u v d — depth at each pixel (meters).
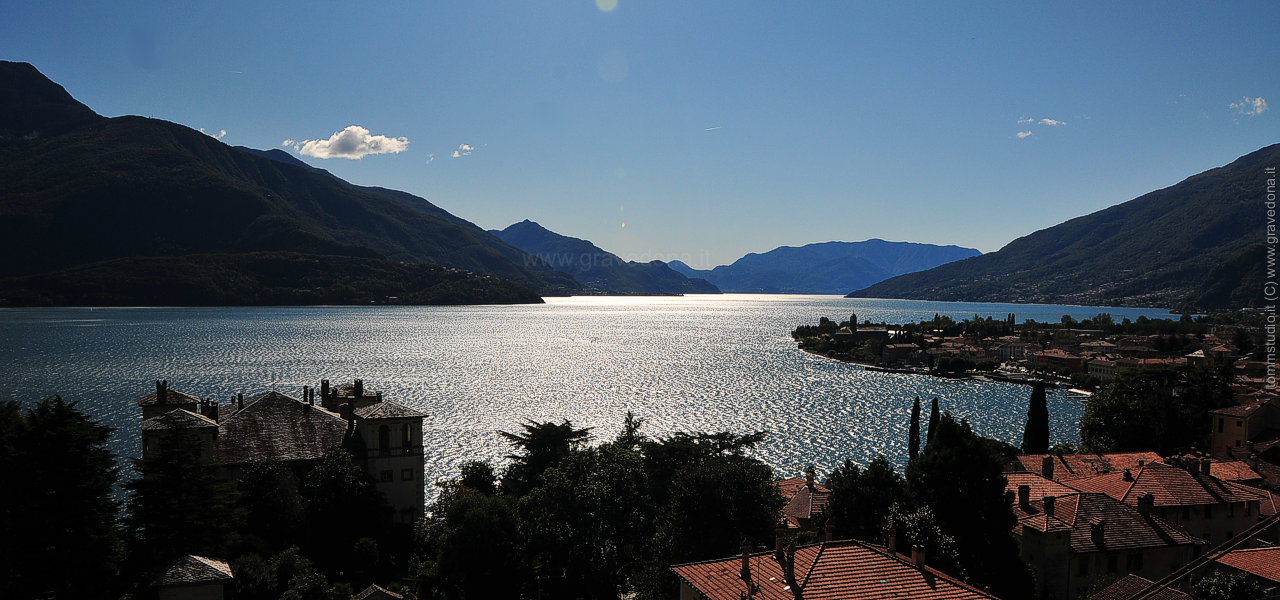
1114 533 59.94
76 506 56.81
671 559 59.59
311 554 71.50
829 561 40.72
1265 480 81.81
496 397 196.88
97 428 61.50
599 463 72.56
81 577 56.69
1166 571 60.47
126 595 56.19
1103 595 50.28
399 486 83.00
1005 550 57.75
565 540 66.25
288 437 81.38
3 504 55.66
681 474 63.97
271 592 59.84
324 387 103.62
